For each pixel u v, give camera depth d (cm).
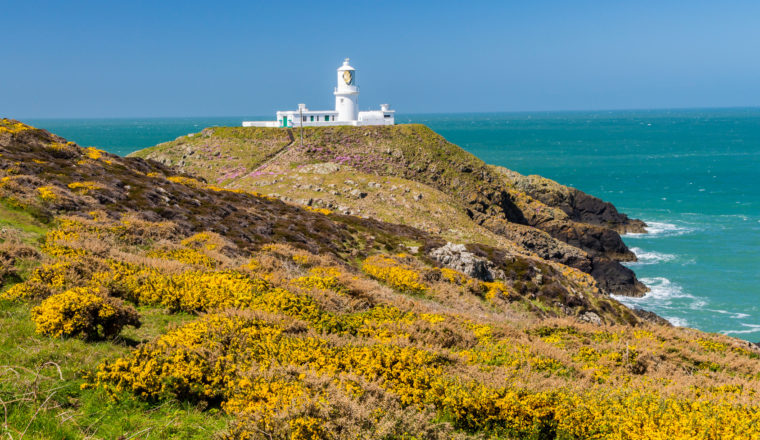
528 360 1606
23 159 3528
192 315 1738
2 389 1009
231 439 938
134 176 4162
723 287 5750
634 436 1117
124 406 1042
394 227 4694
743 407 1282
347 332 1698
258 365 1235
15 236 2225
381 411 1073
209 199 4116
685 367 1914
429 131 10056
